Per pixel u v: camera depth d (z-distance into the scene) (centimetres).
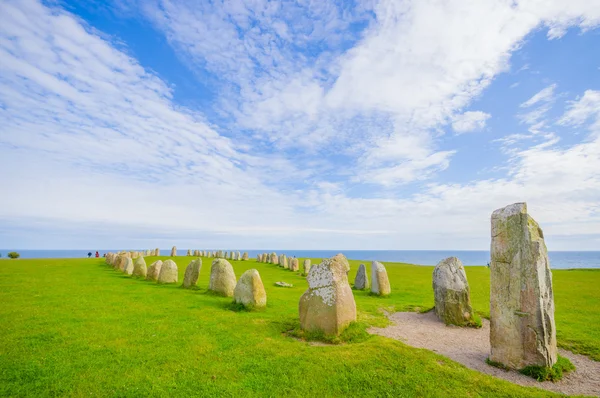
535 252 928
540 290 920
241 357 977
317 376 866
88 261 4631
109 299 1741
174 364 916
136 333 1168
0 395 719
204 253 6162
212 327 1267
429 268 4553
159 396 748
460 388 821
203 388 791
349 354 995
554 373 895
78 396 734
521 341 934
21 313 1373
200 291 2112
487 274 3528
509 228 978
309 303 1220
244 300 1609
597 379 903
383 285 2233
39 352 956
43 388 758
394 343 1099
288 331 1266
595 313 1631
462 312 1472
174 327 1255
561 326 1395
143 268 2838
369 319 1506
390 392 804
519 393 797
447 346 1168
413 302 1997
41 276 2619
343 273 1279
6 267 3369
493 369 954
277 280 2977
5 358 904
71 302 1623
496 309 988
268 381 838
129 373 851
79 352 970
